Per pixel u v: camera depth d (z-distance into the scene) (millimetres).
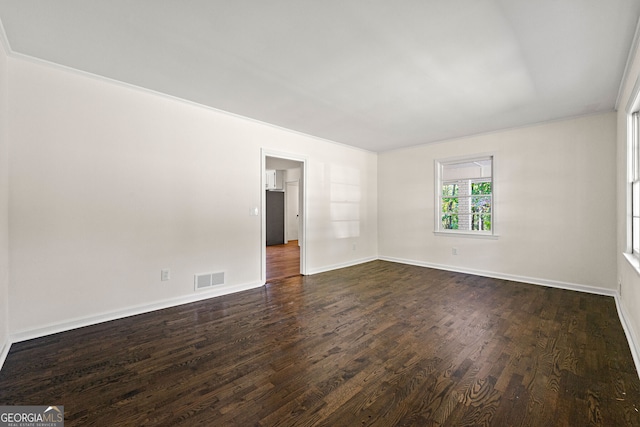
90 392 1762
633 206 2854
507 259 4527
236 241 3908
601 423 1491
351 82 2865
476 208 4996
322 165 5172
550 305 3314
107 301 2885
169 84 2957
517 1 1749
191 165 3477
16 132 2410
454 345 2363
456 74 2686
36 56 2424
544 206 4168
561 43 2178
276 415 1568
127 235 3006
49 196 2568
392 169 6062
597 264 3768
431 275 4832
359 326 2754
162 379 1899
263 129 4219
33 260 2490
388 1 1753
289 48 2281
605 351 2244
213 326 2760
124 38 2154
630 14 1840
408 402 1671
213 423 1509
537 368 2014
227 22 1959
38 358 2158
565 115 3844
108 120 2879
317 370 2008
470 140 4895
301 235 4996
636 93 2311
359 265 5715
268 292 3889
